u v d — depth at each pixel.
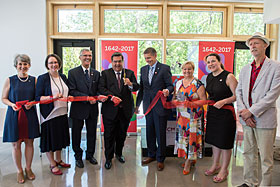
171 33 4.33
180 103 2.44
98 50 4.23
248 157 2.05
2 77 4.08
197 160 2.96
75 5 4.20
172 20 4.32
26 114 2.23
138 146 3.52
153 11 4.29
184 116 2.46
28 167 2.38
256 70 1.90
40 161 2.87
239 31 4.41
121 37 4.23
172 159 3.00
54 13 4.23
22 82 2.24
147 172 2.56
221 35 4.39
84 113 2.58
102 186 2.23
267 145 1.86
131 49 4.02
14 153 2.27
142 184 2.28
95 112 2.71
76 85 2.57
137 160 2.92
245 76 1.98
